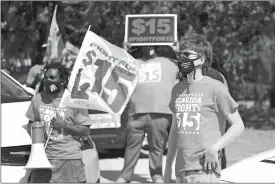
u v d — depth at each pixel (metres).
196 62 7.51
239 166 8.24
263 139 17.84
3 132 10.13
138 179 15.06
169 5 23.30
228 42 23.97
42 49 24.67
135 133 13.84
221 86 7.45
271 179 7.72
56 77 9.25
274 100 30.47
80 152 9.34
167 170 8.02
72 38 24.22
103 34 24.20
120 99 9.90
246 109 27.38
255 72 29.78
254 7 23.66
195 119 7.45
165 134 13.78
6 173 9.67
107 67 9.82
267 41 26.12
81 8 24.06
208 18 23.84
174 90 7.76
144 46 14.36
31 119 9.48
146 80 13.71
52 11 24.52
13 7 24.81
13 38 24.97
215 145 7.25
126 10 23.72
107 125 15.92
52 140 9.17
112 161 17.91
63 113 9.32
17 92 13.00
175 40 15.06
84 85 9.57
